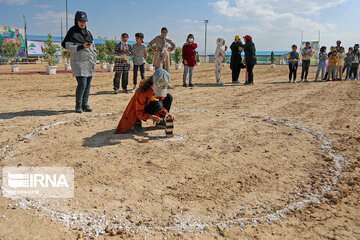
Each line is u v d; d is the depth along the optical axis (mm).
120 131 5098
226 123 5961
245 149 4371
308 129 5516
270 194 3049
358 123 5965
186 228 2461
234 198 2957
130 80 15062
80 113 6785
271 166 3760
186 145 4508
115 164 3738
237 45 13328
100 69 24438
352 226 2510
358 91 10680
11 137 4816
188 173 3518
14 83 12992
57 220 2525
